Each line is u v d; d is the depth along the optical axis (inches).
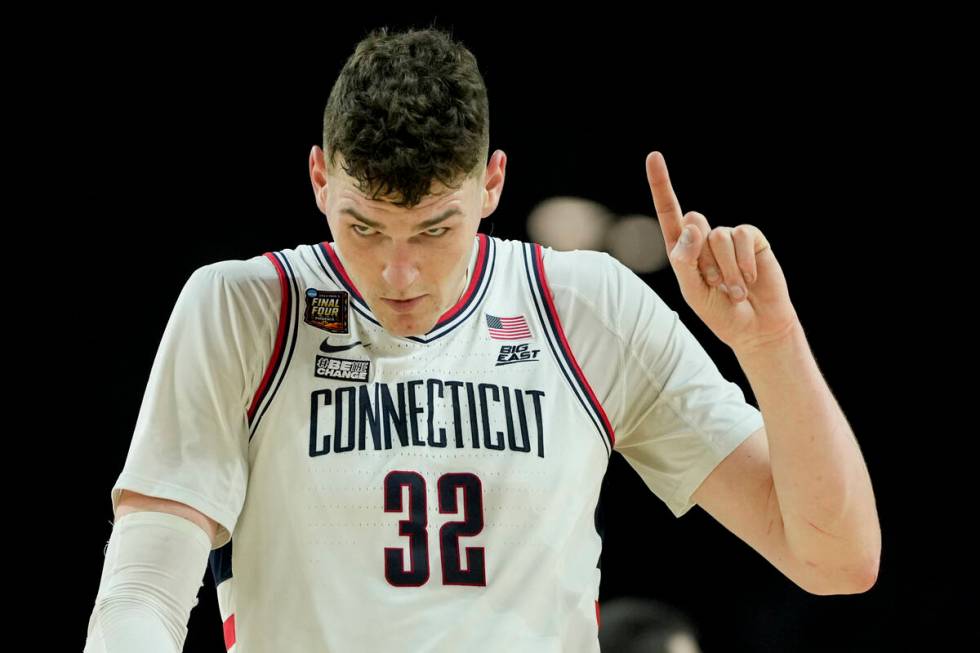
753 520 335.3
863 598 917.8
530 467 317.1
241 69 957.8
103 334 912.9
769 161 1021.8
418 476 311.1
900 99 1014.4
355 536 306.5
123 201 933.8
